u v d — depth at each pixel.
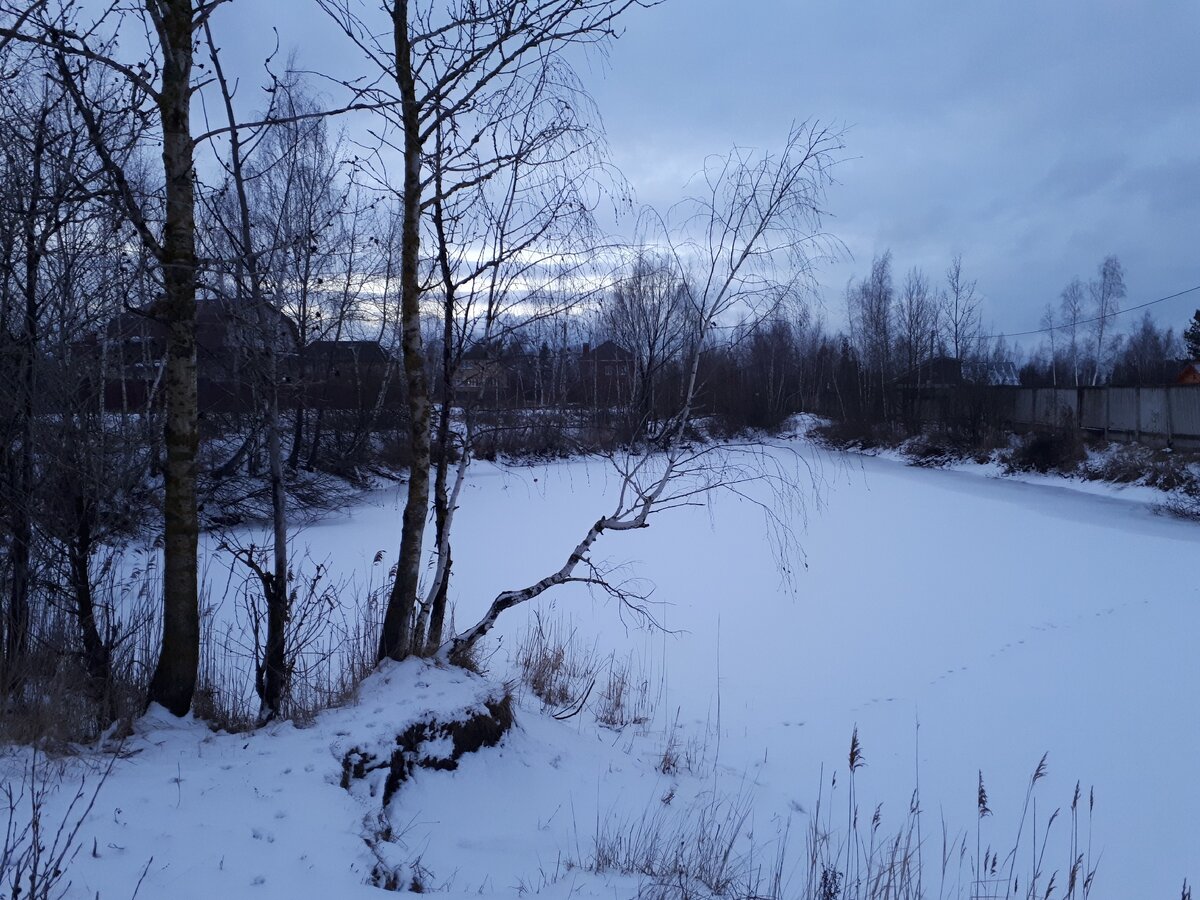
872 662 10.09
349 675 6.51
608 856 4.77
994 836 6.20
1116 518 21.88
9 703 4.75
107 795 3.99
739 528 20.08
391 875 3.89
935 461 36.44
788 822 6.05
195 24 5.06
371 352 18.94
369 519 20.48
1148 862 5.87
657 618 11.98
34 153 5.59
